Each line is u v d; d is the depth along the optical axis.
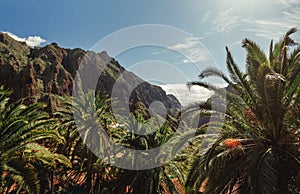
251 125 10.82
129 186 16.45
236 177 10.44
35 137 11.21
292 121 9.92
